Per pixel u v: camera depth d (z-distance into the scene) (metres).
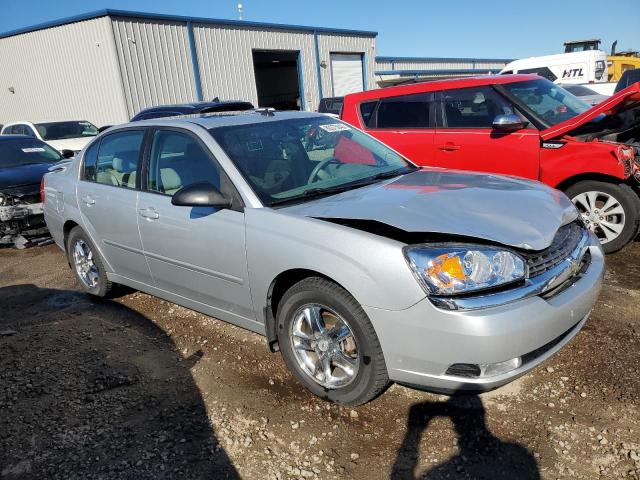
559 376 3.10
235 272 3.27
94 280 4.83
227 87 21.06
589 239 3.29
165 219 3.66
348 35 27.23
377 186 3.43
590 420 2.71
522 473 2.41
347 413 2.92
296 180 3.45
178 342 3.92
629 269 4.67
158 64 18.53
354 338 2.79
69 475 2.60
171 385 3.34
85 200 4.52
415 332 2.52
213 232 3.33
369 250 2.63
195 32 19.64
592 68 16.33
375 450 2.63
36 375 3.59
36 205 6.92
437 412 2.87
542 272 2.69
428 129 6.23
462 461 2.51
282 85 33.22
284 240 2.94
